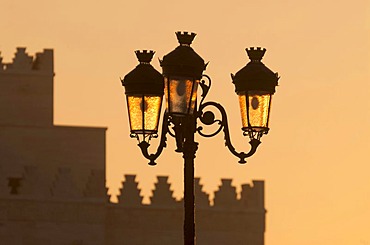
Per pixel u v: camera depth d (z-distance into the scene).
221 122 38.38
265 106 38.25
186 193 37.41
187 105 36.72
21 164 176.25
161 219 171.25
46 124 177.88
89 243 169.25
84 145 178.00
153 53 38.47
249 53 38.75
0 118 177.38
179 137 37.69
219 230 172.00
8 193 168.50
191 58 36.69
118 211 170.75
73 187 169.38
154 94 37.91
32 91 178.00
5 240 167.75
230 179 172.12
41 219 168.88
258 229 171.62
